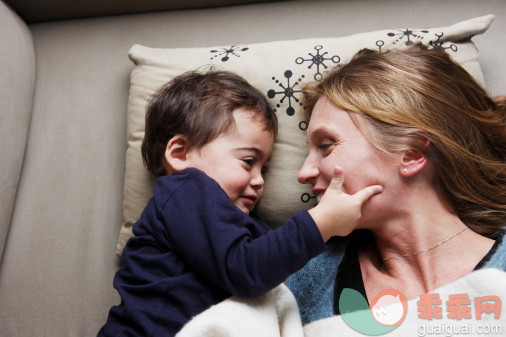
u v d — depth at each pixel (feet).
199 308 2.23
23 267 3.25
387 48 3.03
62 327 3.06
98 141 3.57
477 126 2.41
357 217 2.20
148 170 3.05
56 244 3.30
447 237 2.25
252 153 2.67
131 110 3.32
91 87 3.76
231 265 2.11
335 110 2.40
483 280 1.95
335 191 2.25
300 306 2.51
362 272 2.44
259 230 2.52
